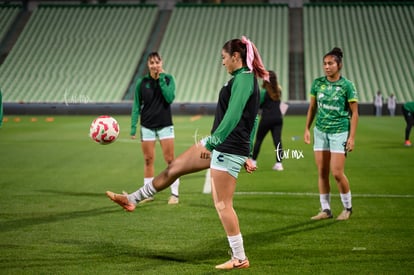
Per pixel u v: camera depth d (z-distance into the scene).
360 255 10.75
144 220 13.59
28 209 14.81
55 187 18.17
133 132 16.19
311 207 15.20
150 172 16.23
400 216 14.02
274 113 22.06
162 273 9.70
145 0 76.94
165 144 16.00
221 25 72.19
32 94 62.47
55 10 74.50
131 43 69.62
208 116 57.31
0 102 14.19
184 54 68.19
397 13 72.50
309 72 64.50
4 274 9.62
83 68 66.19
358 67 65.25
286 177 20.30
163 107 15.85
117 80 64.12
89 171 21.70
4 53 69.38
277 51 67.94
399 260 10.43
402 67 65.06
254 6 75.06
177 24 72.69
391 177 20.16
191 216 14.02
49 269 9.90
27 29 71.69
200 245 11.46
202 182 19.19
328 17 73.00
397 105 58.47
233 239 9.88
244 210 14.81
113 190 17.73
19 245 11.40
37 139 33.59
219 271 9.80
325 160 13.70
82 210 14.70
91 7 75.12
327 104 13.34
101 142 12.27
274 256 10.71
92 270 9.84
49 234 12.27
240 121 9.60
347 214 13.76
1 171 21.59
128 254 10.84
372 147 29.59
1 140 33.03
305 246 11.38
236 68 9.63
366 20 71.88
